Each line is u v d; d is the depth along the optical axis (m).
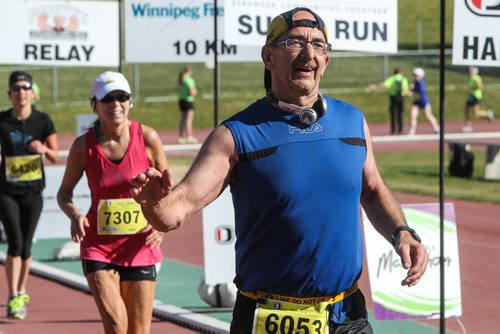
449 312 15.31
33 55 20.38
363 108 73.50
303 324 7.88
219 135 7.75
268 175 7.68
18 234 17.88
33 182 17.95
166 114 69.69
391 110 62.72
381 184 8.39
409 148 54.59
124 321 12.27
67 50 20.53
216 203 18.33
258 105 7.92
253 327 7.93
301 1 15.00
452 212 15.45
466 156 41.12
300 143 7.74
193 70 78.69
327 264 7.80
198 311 18.22
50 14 20.39
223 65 80.56
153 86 74.94
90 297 19.83
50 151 18.31
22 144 17.98
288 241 7.73
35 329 17.00
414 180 39.59
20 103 17.97
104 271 12.45
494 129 67.19
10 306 17.75
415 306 15.12
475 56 13.98
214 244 18.30
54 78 70.50
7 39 20.23
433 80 80.62
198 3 19.17
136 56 19.36
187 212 7.48
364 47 15.31
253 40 15.00
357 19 15.23
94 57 20.70
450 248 15.39
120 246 12.53
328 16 15.04
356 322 8.12
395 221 8.15
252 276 7.93
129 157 12.74
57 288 20.77
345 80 78.94
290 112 7.84
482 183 39.12
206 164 7.65
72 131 64.88
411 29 97.50
